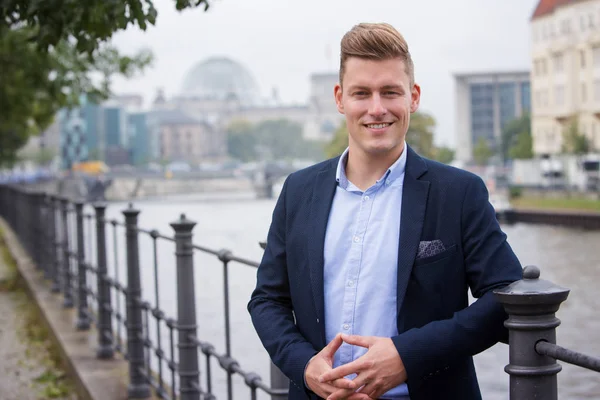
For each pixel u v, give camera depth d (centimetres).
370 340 230
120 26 465
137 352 640
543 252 4094
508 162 11894
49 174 12344
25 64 1300
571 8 7106
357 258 245
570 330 1927
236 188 13875
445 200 239
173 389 558
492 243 234
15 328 1048
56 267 1202
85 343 837
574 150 6338
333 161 260
